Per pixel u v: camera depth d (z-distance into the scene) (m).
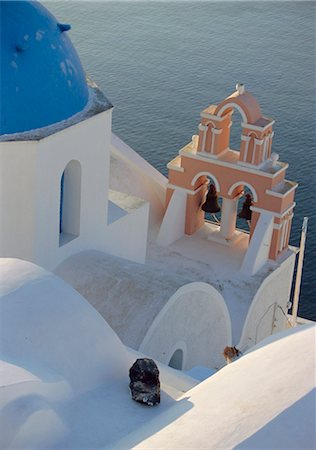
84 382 9.78
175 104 41.81
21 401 8.38
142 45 48.84
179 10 55.38
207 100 42.50
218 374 8.89
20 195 14.09
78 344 9.97
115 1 55.72
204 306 15.76
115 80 44.16
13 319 9.71
